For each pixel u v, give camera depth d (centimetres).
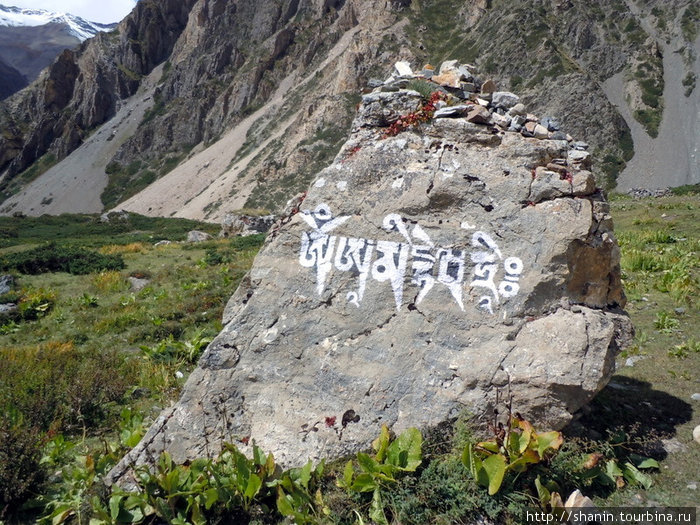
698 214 1592
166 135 14000
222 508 447
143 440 508
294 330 530
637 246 1286
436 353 502
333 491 455
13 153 15625
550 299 503
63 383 722
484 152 548
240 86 13450
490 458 429
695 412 563
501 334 496
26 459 505
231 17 15525
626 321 511
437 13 10569
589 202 520
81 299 1318
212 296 1225
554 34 8650
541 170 529
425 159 555
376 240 541
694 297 906
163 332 1002
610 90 8081
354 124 611
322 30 13250
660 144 7050
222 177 10425
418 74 644
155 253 2075
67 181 13775
